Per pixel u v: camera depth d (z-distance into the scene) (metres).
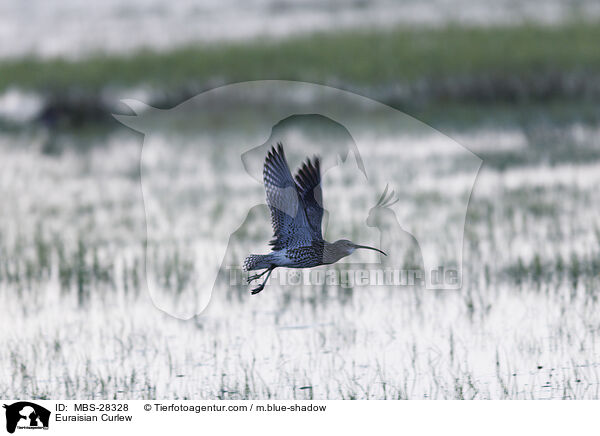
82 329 11.40
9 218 17.70
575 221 15.58
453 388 9.24
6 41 39.56
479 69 30.39
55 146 26.38
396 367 9.88
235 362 10.18
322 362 10.11
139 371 9.95
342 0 45.44
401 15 40.94
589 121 25.84
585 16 38.06
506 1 42.81
